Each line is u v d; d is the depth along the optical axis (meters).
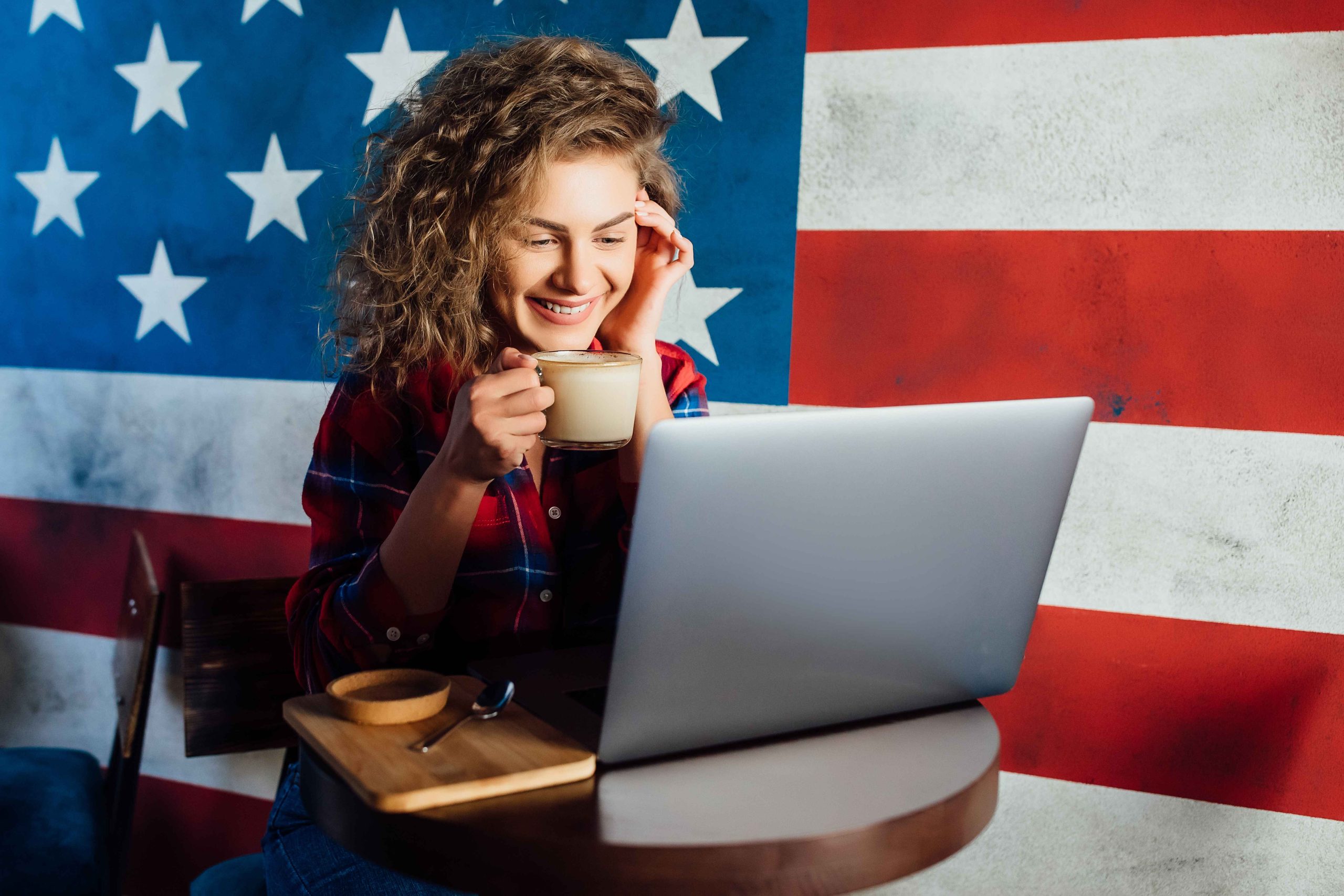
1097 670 1.47
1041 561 0.84
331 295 1.70
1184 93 1.34
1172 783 1.45
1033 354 1.44
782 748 0.78
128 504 1.91
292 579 1.53
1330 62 1.29
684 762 0.75
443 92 1.19
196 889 1.31
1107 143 1.37
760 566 0.70
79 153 1.86
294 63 1.70
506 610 1.20
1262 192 1.33
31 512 1.99
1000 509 0.79
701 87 1.52
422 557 0.96
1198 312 1.37
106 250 1.87
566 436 0.97
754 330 1.55
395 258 1.20
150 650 1.45
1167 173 1.36
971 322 1.45
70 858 1.36
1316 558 1.36
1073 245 1.40
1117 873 1.49
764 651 0.74
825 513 0.71
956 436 0.74
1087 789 1.49
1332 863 1.40
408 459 1.21
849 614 0.76
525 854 0.63
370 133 1.67
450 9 1.61
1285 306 1.33
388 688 0.84
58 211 1.89
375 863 0.69
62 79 1.86
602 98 1.10
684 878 0.62
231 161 1.76
